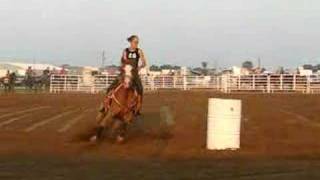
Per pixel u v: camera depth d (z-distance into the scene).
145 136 20.09
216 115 17.41
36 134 20.53
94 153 16.59
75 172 13.00
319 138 19.83
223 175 12.70
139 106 18.70
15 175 12.55
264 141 19.00
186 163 14.59
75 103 38.75
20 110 31.17
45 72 63.19
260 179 12.19
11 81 58.47
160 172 13.10
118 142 18.69
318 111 29.75
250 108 32.56
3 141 18.80
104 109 18.92
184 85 60.09
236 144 17.55
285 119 25.61
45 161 14.80
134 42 18.42
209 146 17.56
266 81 55.72
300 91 54.81
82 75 58.78
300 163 14.66
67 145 18.12
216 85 59.25
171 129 21.80
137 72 18.59
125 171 13.20
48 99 43.16
